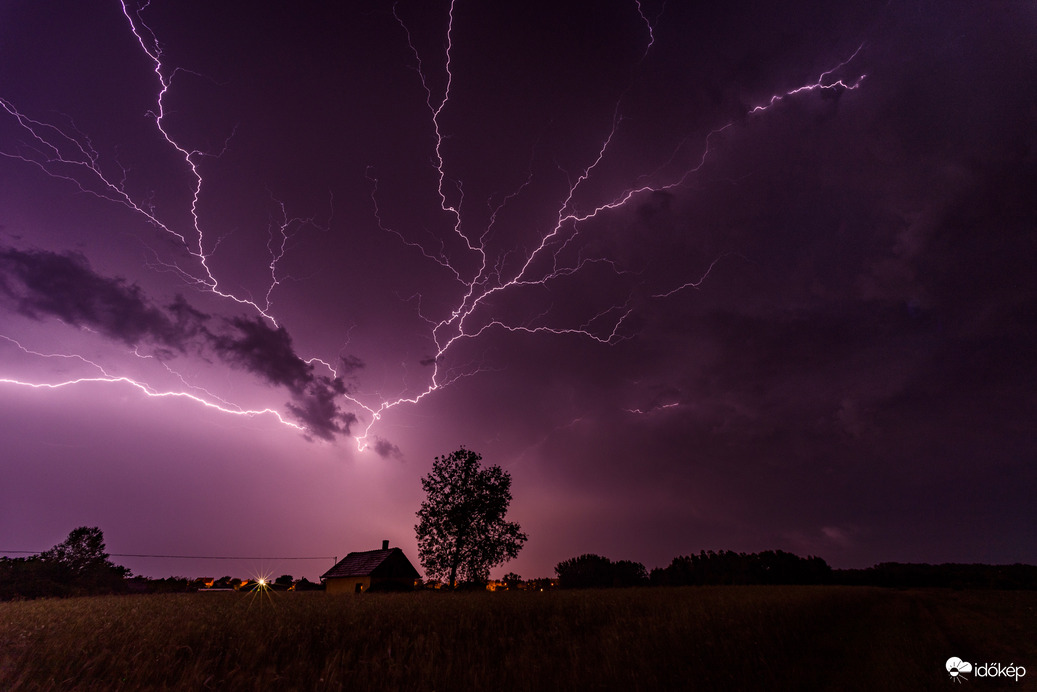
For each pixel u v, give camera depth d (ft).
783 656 27.40
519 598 44.98
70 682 15.80
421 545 90.58
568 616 33.40
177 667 18.29
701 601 45.29
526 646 22.93
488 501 91.61
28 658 17.87
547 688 18.35
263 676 17.16
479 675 18.56
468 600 41.81
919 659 30.37
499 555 89.92
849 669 26.99
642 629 27.20
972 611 66.69
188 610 30.96
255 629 23.44
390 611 31.40
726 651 25.20
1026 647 37.47
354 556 127.44
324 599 44.52
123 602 37.83
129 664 17.72
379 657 19.86
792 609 44.32
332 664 17.52
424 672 17.80
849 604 59.82
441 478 93.76
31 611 28.73
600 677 19.36
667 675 20.68
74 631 21.68
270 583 154.40
